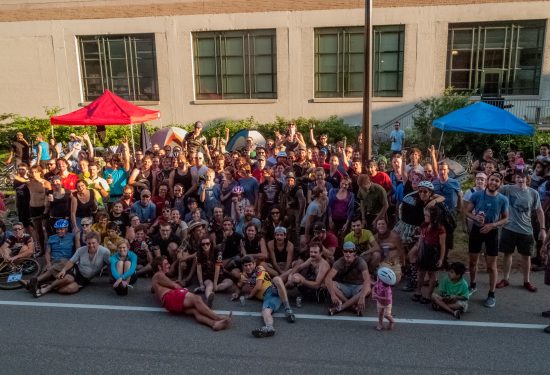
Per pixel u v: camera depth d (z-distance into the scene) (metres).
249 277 7.44
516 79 20.81
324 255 7.49
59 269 7.91
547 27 19.92
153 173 10.46
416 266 7.25
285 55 21.80
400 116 21.17
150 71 22.98
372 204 8.38
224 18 21.94
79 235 8.53
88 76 23.45
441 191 8.18
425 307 6.94
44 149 15.99
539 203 7.31
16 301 7.40
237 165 10.48
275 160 11.78
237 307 7.09
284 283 7.28
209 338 6.09
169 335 6.19
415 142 17.91
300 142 13.08
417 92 21.14
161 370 5.32
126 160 11.01
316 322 6.53
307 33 21.48
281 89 22.11
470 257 7.24
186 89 22.70
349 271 7.00
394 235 7.67
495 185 6.90
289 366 5.36
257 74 22.34
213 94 22.84
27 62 23.48
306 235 8.53
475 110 10.75
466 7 20.27
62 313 6.93
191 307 6.68
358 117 21.89
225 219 8.21
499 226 6.82
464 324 6.36
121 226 9.13
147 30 22.47
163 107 22.98
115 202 9.70
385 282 6.07
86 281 8.01
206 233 7.93
